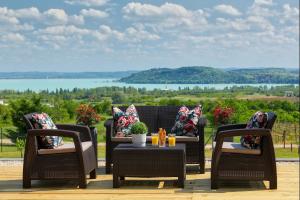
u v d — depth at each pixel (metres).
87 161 5.74
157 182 5.94
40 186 5.74
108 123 6.55
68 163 5.56
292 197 5.14
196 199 5.07
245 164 5.47
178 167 5.57
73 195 5.28
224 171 5.50
